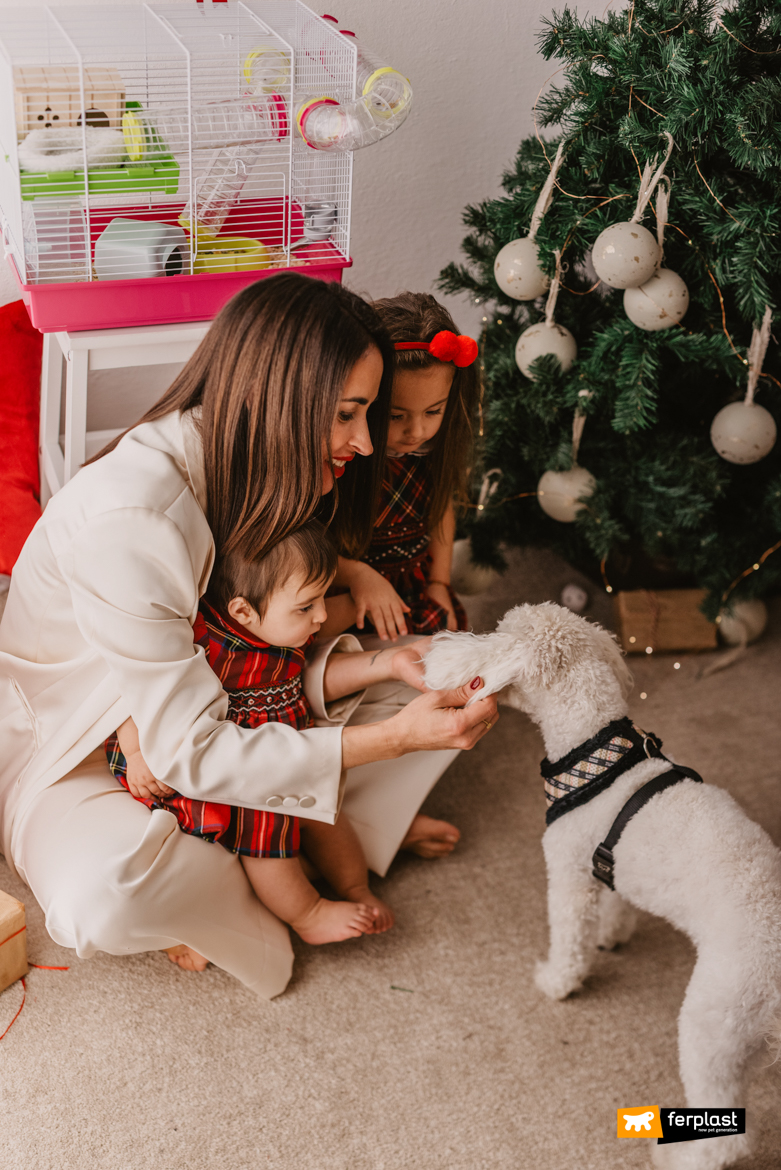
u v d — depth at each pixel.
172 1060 1.21
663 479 1.74
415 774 1.42
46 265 1.35
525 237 1.61
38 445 1.76
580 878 1.23
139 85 1.44
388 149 1.89
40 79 1.29
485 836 1.61
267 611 1.16
